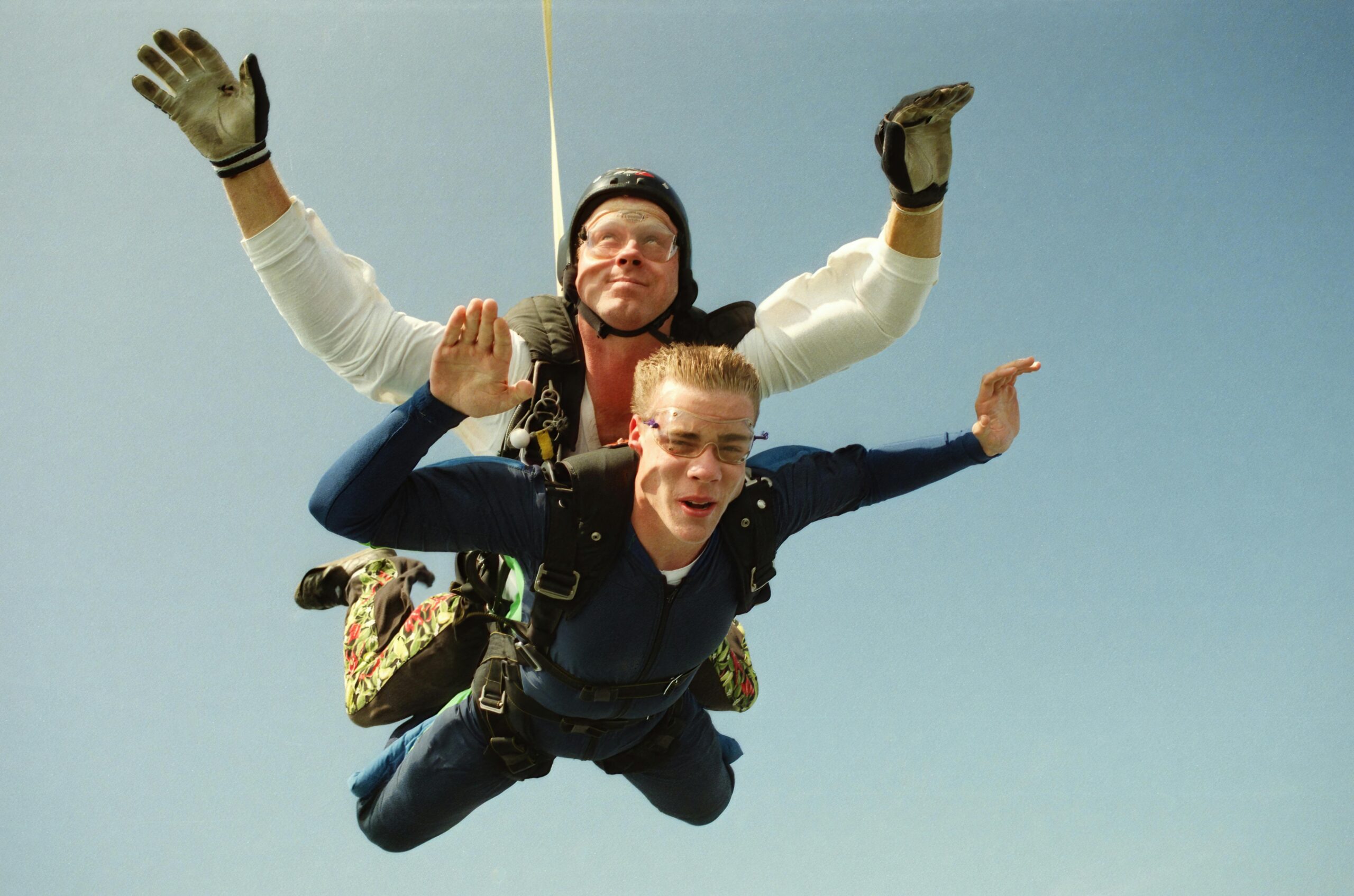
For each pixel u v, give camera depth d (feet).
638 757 15.83
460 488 11.82
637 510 12.20
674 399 11.83
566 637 12.80
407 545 11.69
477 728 15.42
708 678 17.61
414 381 14.84
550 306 14.94
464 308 10.57
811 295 15.93
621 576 12.33
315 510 11.22
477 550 12.15
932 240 14.92
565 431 14.44
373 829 16.80
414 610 17.43
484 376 10.73
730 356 12.01
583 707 13.88
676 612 12.73
